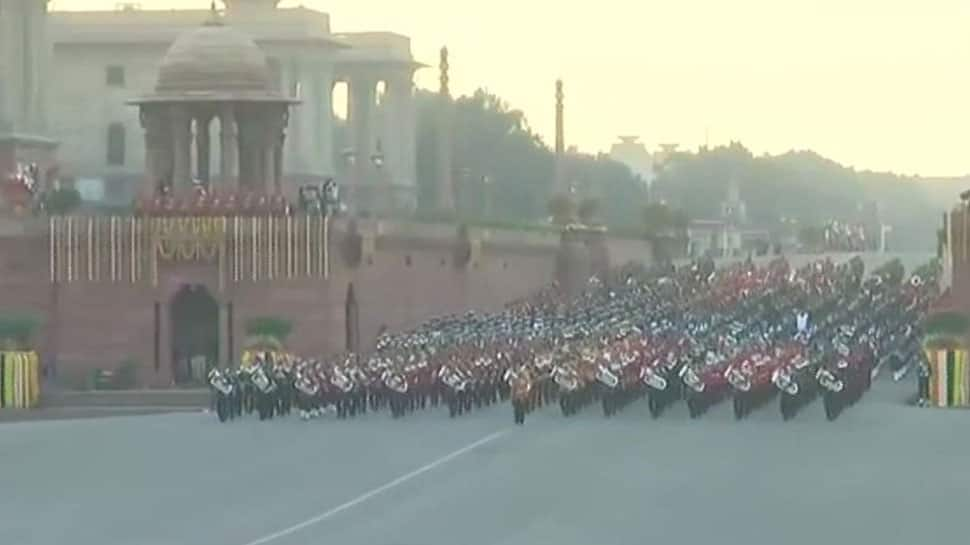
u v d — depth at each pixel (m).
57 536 174.88
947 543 166.88
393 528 175.38
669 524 177.38
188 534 174.75
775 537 170.00
